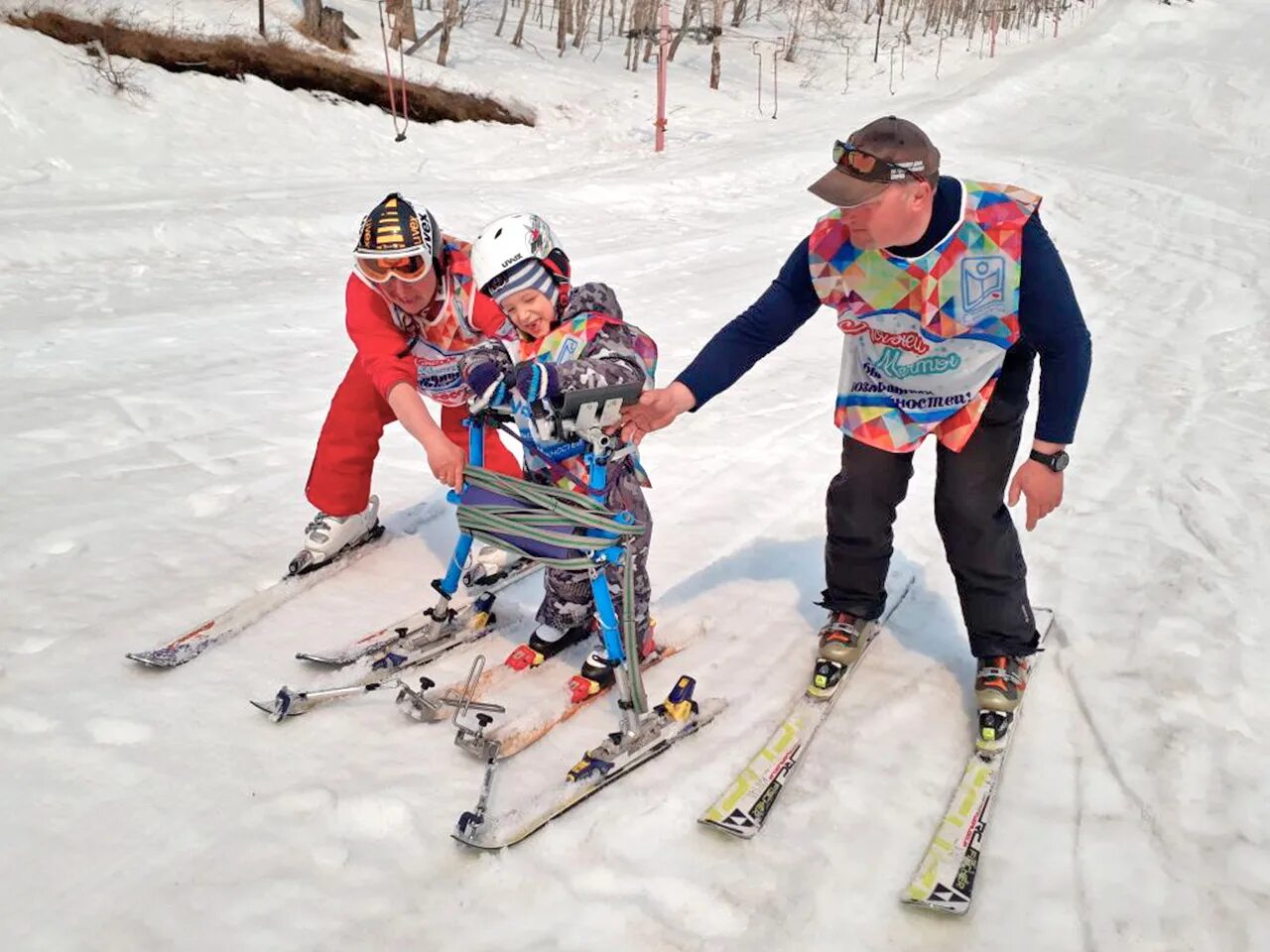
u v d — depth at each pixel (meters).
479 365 2.57
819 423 5.60
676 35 26.39
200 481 4.41
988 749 2.71
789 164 16.33
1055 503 2.57
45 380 5.84
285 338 7.11
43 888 2.17
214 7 16.66
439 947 2.08
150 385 5.82
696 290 8.88
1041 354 2.49
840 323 2.65
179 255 9.63
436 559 3.78
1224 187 15.04
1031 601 3.60
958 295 2.40
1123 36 27.34
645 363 2.56
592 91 21.75
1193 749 2.79
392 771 2.59
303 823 2.39
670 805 2.49
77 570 3.53
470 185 14.38
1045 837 2.48
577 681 2.88
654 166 16.66
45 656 2.97
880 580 2.99
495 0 26.55
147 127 13.95
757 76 26.70
